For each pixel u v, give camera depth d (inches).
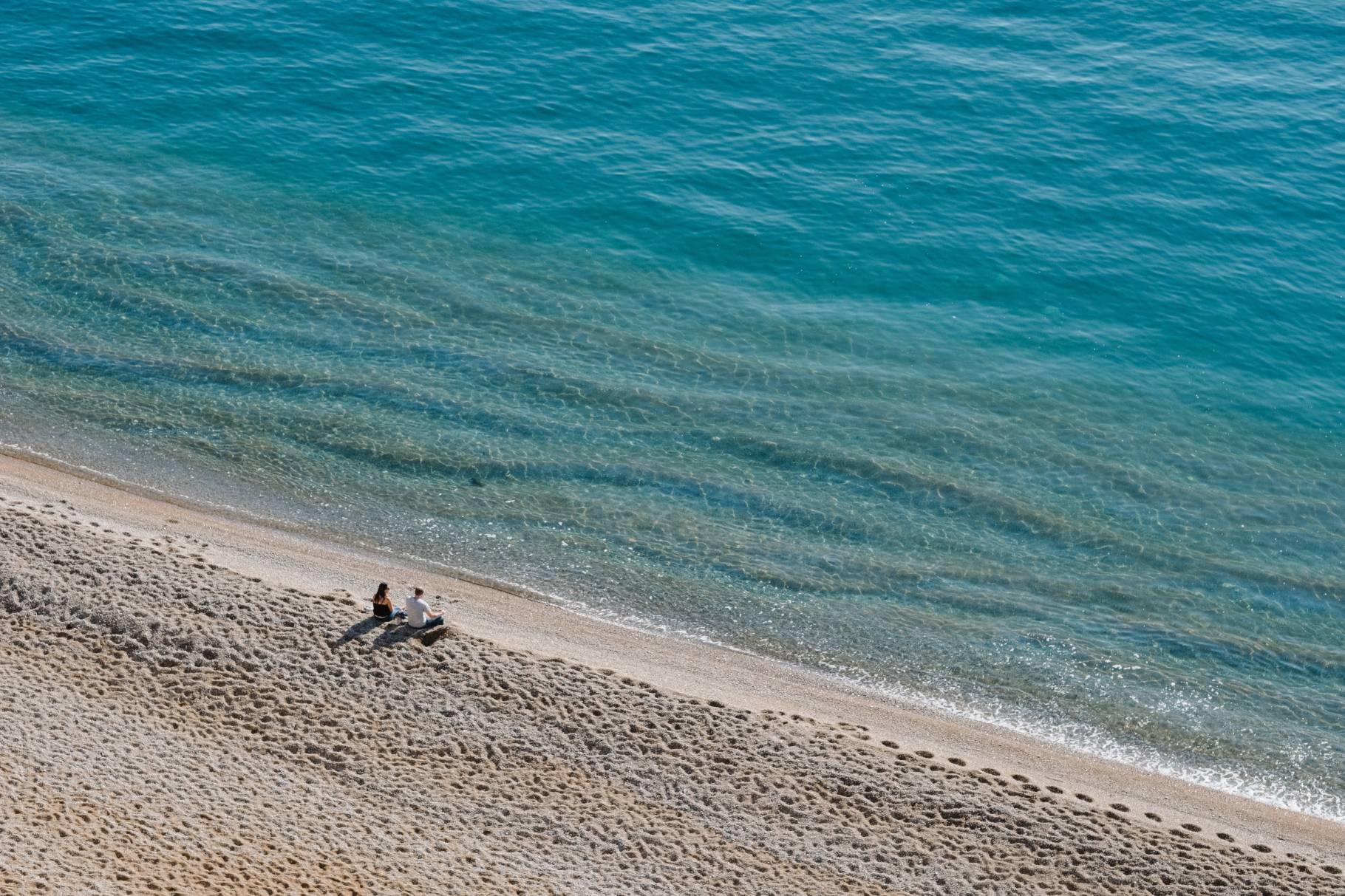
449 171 2721.5
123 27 3198.8
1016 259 2546.8
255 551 1688.0
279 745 1294.3
